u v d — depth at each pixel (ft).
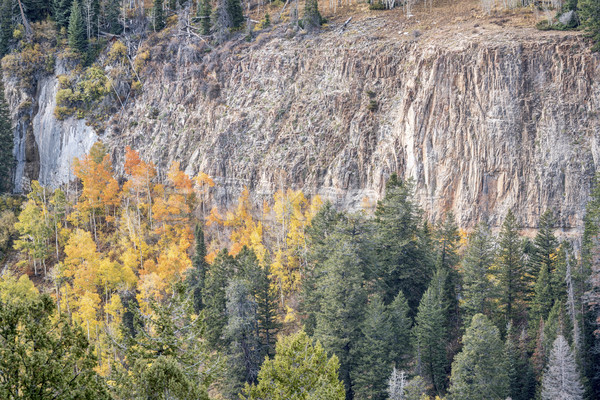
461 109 362.94
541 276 231.71
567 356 179.22
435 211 357.20
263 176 406.00
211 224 396.16
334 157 392.27
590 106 345.72
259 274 231.50
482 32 388.16
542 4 414.82
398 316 214.48
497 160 350.02
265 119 428.97
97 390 87.81
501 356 195.11
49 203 424.46
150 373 91.25
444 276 234.58
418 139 368.89
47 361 82.84
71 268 342.03
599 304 221.66
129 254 342.44
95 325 278.67
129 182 418.51
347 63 417.49
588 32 357.82
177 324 109.70
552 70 356.38
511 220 254.47
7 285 286.25
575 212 330.54
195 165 435.53
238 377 206.49
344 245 220.84
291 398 118.42
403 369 210.59
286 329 269.03
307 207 376.48
